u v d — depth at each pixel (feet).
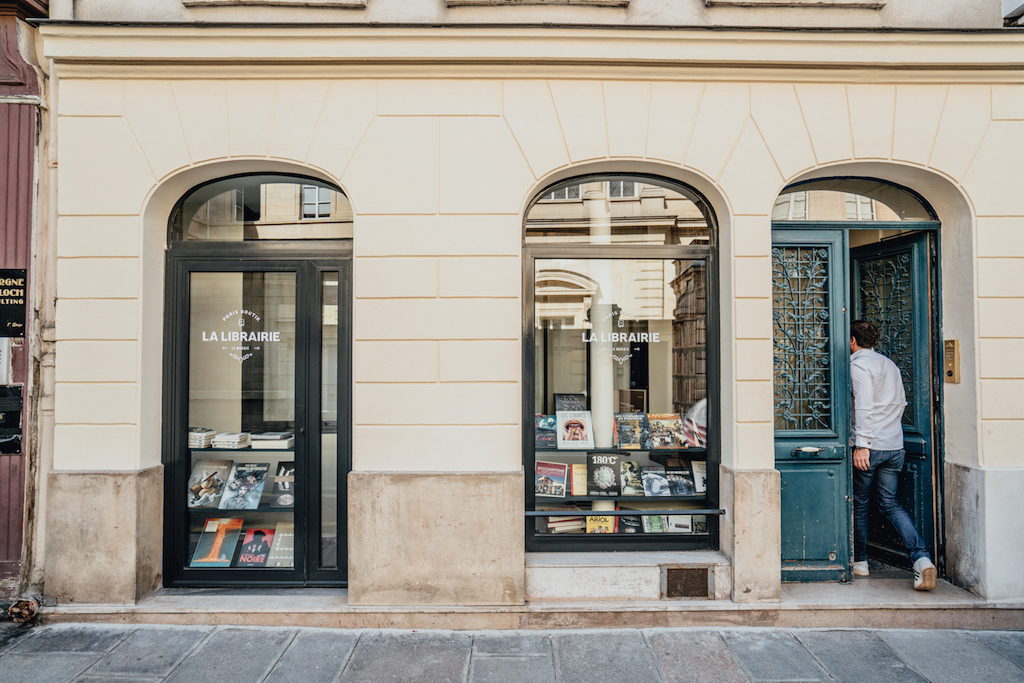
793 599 10.82
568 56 10.75
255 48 10.73
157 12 11.28
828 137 11.23
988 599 10.81
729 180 11.20
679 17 11.49
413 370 10.93
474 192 11.05
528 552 11.51
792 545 11.77
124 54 10.69
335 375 11.87
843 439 11.86
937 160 11.24
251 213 12.01
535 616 10.56
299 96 11.06
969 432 11.34
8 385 10.94
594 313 12.03
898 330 12.87
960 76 11.12
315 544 11.65
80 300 10.94
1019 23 12.02
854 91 11.24
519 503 10.70
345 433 11.66
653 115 11.18
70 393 10.89
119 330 10.98
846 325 11.94
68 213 10.94
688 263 11.97
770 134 11.21
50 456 11.12
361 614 10.54
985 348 11.16
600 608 10.59
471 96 11.07
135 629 10.36
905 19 11.53
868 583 11.64
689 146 11.19
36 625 10.45
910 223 11.92
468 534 10.68
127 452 10.92
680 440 11.96
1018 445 11.07
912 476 12.44
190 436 11.96
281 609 10.57
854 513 12.12
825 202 12.20
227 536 11.87
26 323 10.98
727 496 11.21
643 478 11.95
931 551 12.00
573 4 11.39
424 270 10.99
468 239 11.03
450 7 11.39
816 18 11.50
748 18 11.51
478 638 10.18
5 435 10.91
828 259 12.03
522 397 11.73
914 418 12.39
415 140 11.04
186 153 11.07
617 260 12.04
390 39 10.72
